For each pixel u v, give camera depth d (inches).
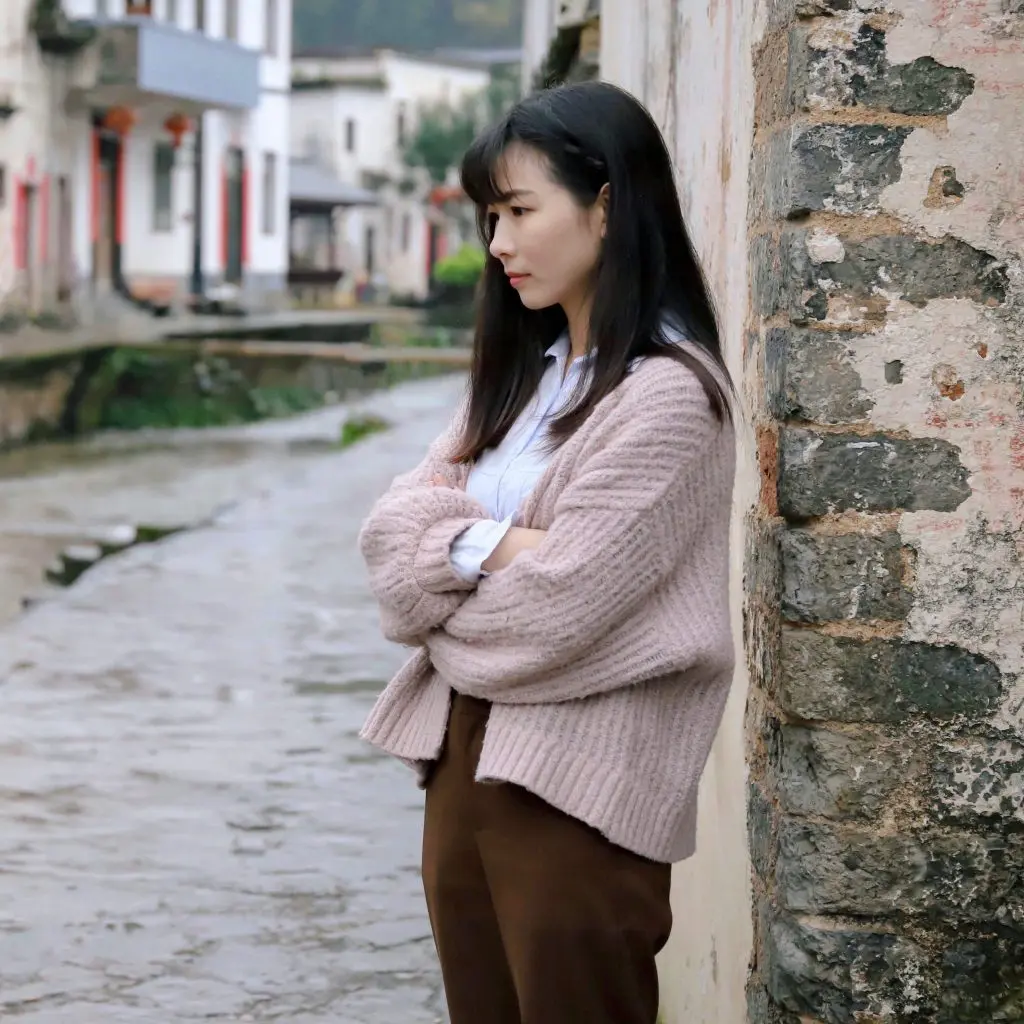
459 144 2132.1
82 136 1100.5
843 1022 86.6
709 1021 110.8
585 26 245.8
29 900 172.4
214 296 1264.8
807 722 86.6
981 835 86.0
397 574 81.1
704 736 80.4
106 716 250.7
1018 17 83.0
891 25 83.3
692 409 77.9
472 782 81.0
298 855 188.5
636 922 79.0
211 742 236.8
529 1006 78.7
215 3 1272.1
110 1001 147.2
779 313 87.7
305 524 455.8
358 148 2154.3
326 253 1994.3
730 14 104.8
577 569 76.1
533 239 80.7
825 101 83.7
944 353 84.4
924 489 84.8
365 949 160.7
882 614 85.4
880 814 86.0
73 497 624.7
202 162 1275.8
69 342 936.9
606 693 78.5
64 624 318.7
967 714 85.6
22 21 994.7
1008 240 83.9
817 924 86.8
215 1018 144.0
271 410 1009.5
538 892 77.9
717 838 108.1
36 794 210.2
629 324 79.7
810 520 85.6
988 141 83.7
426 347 1450.5
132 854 187.9
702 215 115.7
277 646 302.4
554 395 84.6
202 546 416.2
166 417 946.7
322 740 239.5
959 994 86.5
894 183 83.9
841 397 84.7
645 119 80.9
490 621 78.4
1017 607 85.1
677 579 79.4
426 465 89.4
